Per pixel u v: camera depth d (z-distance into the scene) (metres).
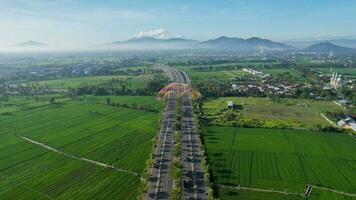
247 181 155.12
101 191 146.00
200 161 175.38
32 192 146.00
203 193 141.00
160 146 198.88
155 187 146.00
